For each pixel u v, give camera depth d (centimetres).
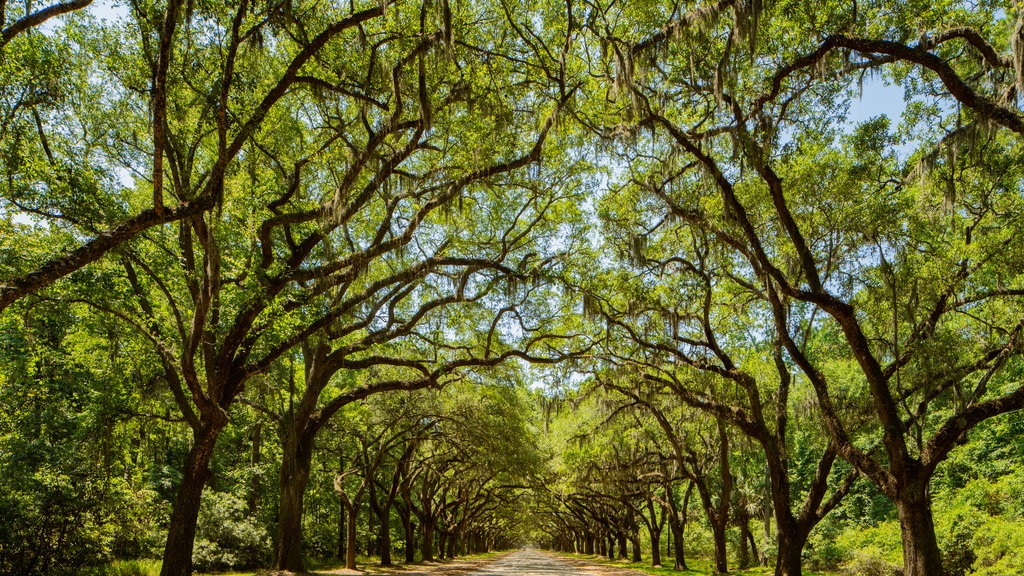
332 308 1511
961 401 1332
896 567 2070
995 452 2661
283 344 1364
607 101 1314
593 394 2477
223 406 1308
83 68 1273
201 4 1034
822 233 1502
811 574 2491
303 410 1869
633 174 1605
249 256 1348
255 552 2497
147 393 1518
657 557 3734
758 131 1241
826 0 1095
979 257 1373
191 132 1238
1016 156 1393
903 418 2180
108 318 1261
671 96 1311
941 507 2395
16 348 1789
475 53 1212
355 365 1858
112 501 1798
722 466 2520
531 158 1352
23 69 1109
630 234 1622
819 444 2158
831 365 2319
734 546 4209
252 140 1349
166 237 1310
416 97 1230
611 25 1245
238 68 1196
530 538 18225
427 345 2184
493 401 2600
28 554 1664
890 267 1362
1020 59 898
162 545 2408
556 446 3384
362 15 1045
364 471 3064
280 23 1048
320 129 1526
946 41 1240
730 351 2236
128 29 1214
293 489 1867
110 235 873
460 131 1432
